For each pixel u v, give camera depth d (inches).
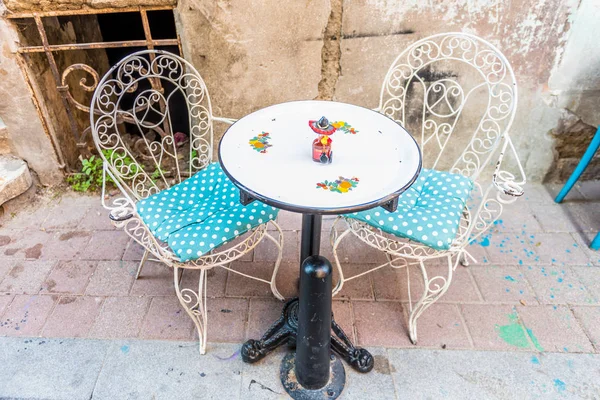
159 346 78.3
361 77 100.2
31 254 95.0
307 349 65.7
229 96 102.3
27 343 78.4
